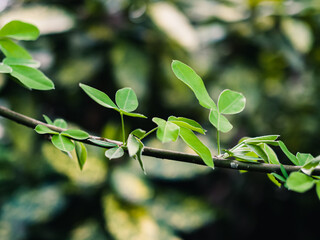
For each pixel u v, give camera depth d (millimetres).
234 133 1263
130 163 1214
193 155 348
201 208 1191
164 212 1159
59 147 350
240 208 1411
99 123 1199
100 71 1054
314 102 1338
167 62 1084
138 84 1002
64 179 1174
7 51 389
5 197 1133
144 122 1229
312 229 1427
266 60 1283
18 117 363
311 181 322
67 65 1031
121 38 1064
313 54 1327
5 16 964
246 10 1242
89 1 1052
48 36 1020
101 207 1133
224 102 359
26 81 366
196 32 1184
